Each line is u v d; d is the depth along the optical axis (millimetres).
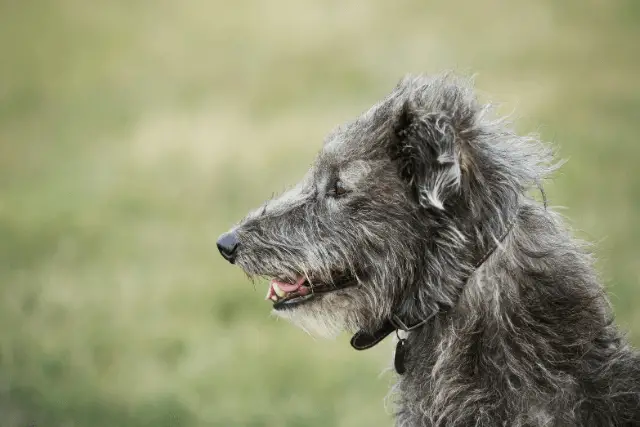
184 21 41062
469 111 7805
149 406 12266
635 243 16328
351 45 34938
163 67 34812
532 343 7453
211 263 17891
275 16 40094
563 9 38031
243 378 13219
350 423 12008
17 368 13211
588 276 7824
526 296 7535
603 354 7625
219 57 35500
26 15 42750
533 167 8000
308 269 8328
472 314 7617
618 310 13516
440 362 7645
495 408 7434
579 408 7352
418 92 8070
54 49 37906
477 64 31422
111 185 23062
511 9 38281
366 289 8148
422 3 39719
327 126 26031
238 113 28188
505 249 7617
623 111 26047
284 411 12297
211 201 21562
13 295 15938
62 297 15922
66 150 26297
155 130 27188
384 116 8188
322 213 8336
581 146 22844
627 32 35062
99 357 13742
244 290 16422
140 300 15883
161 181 23141
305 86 30391
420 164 7668
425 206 7664
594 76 29656
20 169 25078
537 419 7328
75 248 18625
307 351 14250
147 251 18656
